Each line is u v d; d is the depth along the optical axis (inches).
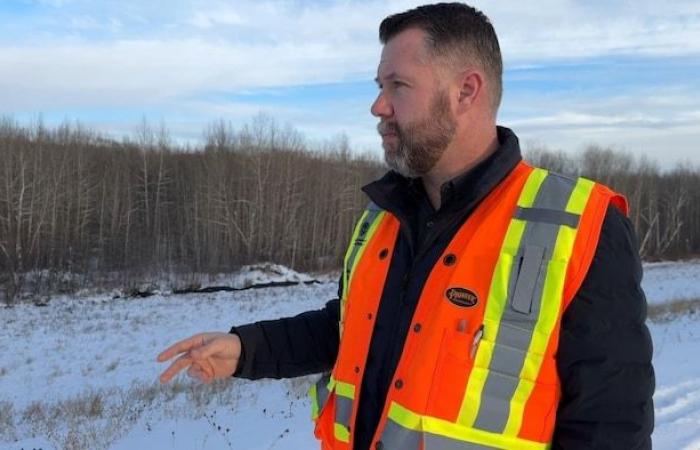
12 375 495.2
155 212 1654.8
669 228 2370.8
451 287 64.0
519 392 60.0
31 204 1430.9
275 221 1681.8
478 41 67.8
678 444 217.3
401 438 63.3
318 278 1502.2
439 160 68.7
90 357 567.2
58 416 326.0
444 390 61.7
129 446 259.8
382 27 72.1
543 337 59.6
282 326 87.9
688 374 345.4
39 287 1214.9
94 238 1572.3
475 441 60.8
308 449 241.8
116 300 1099.9
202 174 1685.5
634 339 58.9
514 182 67.5
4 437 291.6
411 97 67.8
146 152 1814.7
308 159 1870.1
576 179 66.9
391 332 69.8
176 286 1280.8
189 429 282.0
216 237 1571.1
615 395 57.9
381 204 73.7
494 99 69.7
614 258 59.9
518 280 61.1
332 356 89.0
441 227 67.7
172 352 81.6
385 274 73.0
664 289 1215.6
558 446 60.2
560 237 61.2
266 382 382.3
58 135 1775.3
